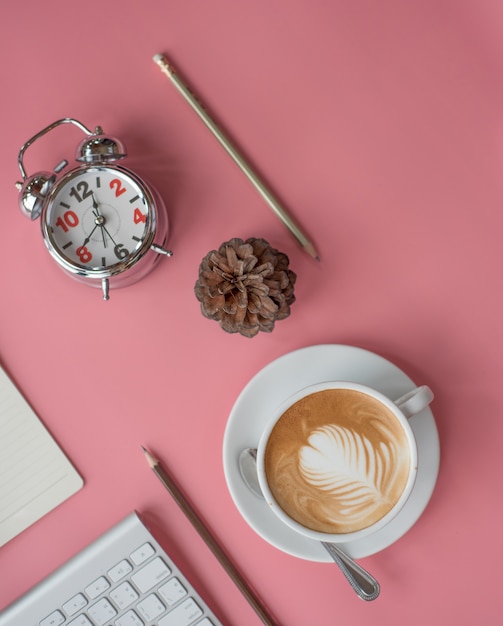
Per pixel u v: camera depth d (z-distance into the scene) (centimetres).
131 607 71
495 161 72
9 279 72
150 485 72
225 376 72
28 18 72
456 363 72
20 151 68
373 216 72
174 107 72
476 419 72
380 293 72
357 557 68
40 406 72
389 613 72
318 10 72
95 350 72
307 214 72
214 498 72
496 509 72
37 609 71
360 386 65
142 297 72
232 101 72
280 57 72
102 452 72
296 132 72
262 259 68
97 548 71
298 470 66
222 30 72
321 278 72
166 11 72
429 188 72
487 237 72
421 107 72
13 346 72
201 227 72
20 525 71
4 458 71
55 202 69
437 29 72
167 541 73
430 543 72
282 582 72
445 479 72
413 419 68
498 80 72
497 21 71
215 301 67
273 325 68
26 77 72
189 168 72
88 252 69
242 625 72
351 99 72
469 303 72
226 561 71
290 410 67
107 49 72
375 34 72
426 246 72
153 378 72
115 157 67
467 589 72
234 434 68
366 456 66
